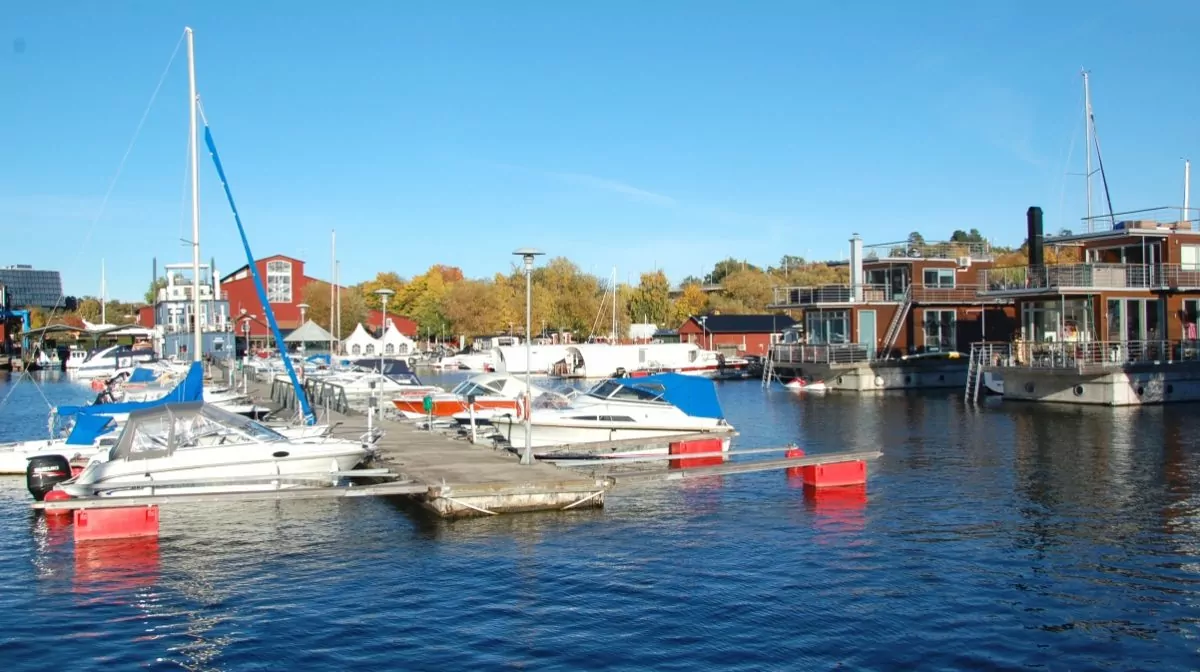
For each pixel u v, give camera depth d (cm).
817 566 1595
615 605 1396
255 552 1698
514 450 2666
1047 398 4450
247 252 2833
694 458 2720
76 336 10119
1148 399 4209
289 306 10769
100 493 1941
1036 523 1894
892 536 1795
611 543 1731
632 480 2034
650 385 2908
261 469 2058
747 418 4034
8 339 8919
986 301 5625
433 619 1343
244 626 1327
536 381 7106
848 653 1217
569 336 10569
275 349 9269
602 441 2683
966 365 5581
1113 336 4391
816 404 4675
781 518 1947
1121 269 4394
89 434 2497
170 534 1834
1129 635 1279
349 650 1236
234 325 8612
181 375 5094
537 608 1384
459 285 10781
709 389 2948
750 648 1232
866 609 1378
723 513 1992
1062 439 3102
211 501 1842
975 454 2809
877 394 5231
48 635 1300
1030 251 4956
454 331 10725
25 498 2212
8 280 13038
